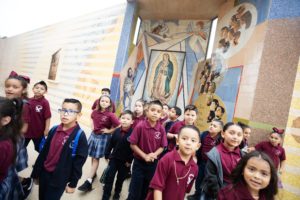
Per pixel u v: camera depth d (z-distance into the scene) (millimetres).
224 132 2391
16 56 20203
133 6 8492
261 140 4652
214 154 2283
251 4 5891
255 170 1587
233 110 5719
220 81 6707
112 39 9055
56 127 2379
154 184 2006
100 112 3947
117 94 8242
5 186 1901
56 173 2174
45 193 2211
